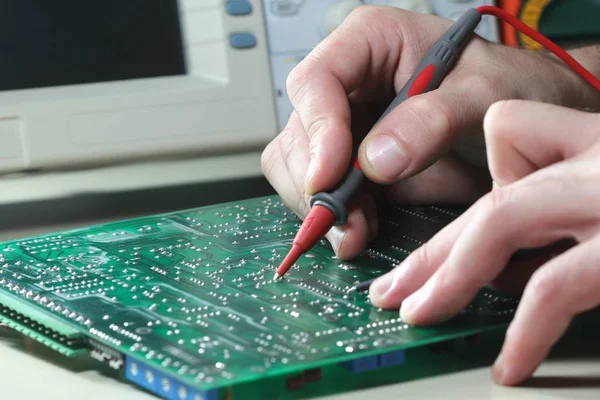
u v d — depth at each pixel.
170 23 1.49
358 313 0.89
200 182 1.51
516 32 1.69
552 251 0.92
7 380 0.85
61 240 1.17
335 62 1.19
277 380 0.79
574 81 1.25
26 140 1.40
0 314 0.96
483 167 1.32
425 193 1.30
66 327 0.87
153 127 1.46
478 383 0.80
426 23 1.29
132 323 0.87
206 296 0.94
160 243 1.14
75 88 1.43
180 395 0.76
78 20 1.44
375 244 1.12
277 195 1.37
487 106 1.12
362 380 0.81
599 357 0.85
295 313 0.89
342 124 1.08
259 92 1.52
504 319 0.87
